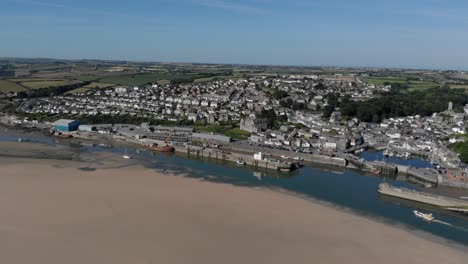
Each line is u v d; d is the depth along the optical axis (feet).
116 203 333.21
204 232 284.20
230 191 385.50
